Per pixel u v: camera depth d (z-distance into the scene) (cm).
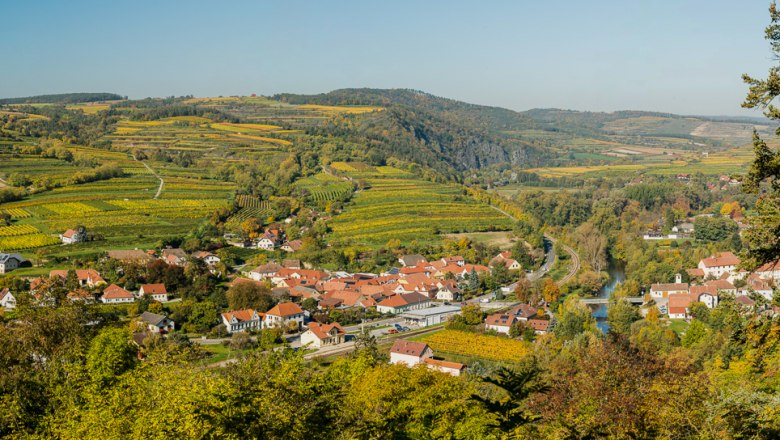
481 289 17238
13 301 12438
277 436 3080
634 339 9988
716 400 3681
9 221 18750
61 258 16062
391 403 4803
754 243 2866
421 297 15825
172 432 3141
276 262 18100
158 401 3641
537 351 9544
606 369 3938
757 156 2877
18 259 15375
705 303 13162
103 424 3512
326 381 3641
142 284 14638
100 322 6825
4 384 4684
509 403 2489
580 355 4622
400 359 10200
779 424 3114
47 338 5641
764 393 3669
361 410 4444
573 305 12381
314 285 16438
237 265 18562
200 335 12306
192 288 14588
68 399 4372
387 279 17350
